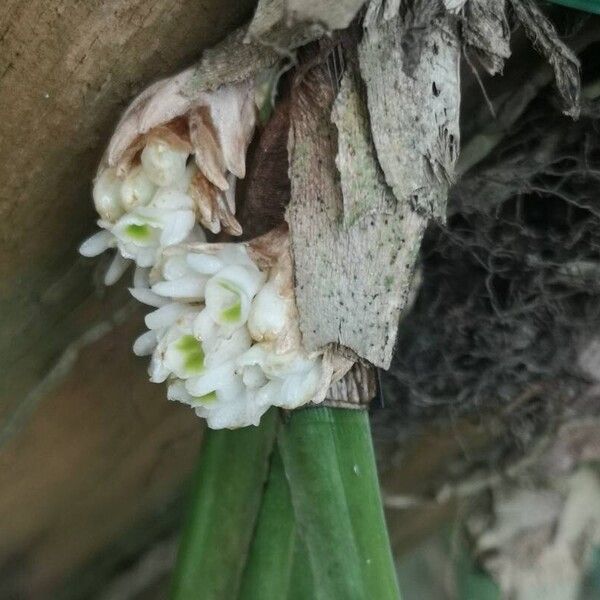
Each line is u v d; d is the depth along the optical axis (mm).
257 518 152
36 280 160
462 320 191
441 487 234
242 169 129
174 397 134
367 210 127
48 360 177
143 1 130
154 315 130
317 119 127
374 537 143
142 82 137
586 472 225
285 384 129
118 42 133
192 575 151
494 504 232
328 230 128
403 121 126
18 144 142
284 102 131
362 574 141
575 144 161
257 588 151
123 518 235
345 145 125
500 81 159
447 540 259
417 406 214
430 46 127
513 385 205
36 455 198
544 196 171
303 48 126
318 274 128
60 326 171
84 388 188
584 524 228
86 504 223
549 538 229
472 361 201
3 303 161
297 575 155
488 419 217
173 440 211
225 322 125
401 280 130
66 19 131
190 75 127
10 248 154
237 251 128
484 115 163
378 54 124
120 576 252
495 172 166
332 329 128
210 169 127
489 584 237
